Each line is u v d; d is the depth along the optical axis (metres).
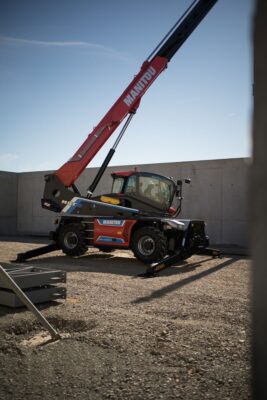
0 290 5.20
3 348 3.55
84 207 11.26
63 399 2.64
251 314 0.78
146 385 2.84
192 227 10.38
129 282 7.19
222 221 16.72
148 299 5.71
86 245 11.28
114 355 3.42
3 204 22.23
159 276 8.09
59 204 11.52
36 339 3.96
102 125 11.41
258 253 0.76
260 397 0.78
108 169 19.84
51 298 5.38
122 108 11.40
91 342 3.74
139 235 10.17
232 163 16.62
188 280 7.58
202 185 17.25
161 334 3.99
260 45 0.78
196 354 3.43
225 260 11.11
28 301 3.81
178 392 2.72
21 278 5.06
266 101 0.76
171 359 3.32
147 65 11.55
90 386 2.83
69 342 3.76
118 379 2.94
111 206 11.01
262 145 0.76
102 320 4.50
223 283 7.27
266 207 0.75
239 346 3.63
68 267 9.27
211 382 2.88
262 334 0.77
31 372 3.07
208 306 5.30
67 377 2.98
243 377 2.95
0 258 11.30
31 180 22.48
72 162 11.43
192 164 17.53
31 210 22.38
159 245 9.87
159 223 10.38
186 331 4.09
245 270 9.12
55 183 11.55
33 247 14.69
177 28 11.73
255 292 0.77
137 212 10.89
